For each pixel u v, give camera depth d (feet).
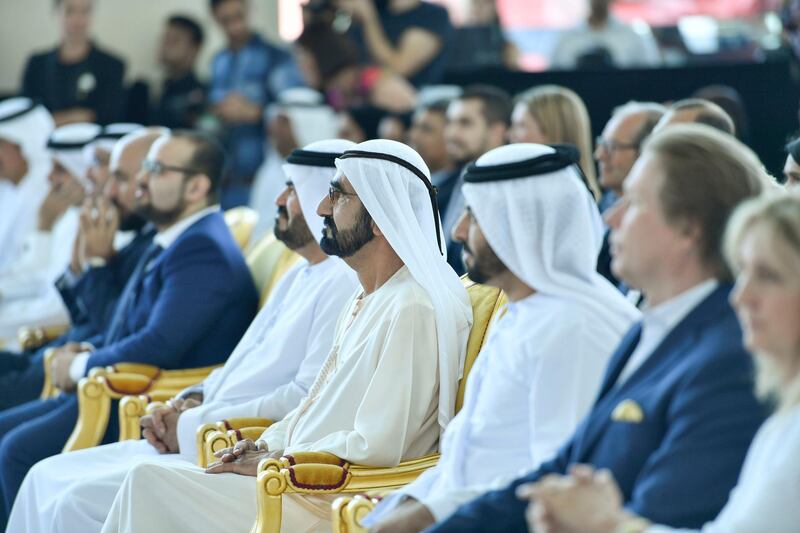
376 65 74.64
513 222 25.34
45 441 43.78
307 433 31.68
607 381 23.06
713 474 20.57
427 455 30.99
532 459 24.81
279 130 77.97
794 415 19.34
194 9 97.30
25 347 54.60
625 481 21.59
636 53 73.41
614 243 22.54
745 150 22.06
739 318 21.49
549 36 77.10
